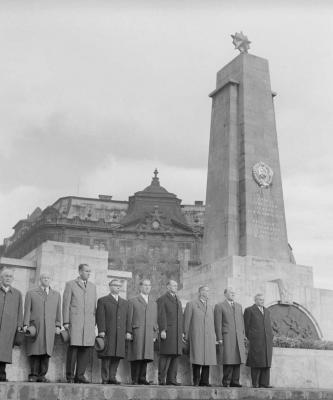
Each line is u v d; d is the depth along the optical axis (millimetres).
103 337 11906
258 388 12789
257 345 13734
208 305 13500
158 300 12961
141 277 80562
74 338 11648
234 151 23531
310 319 20734
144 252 81812
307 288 21000
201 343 13070
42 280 11938
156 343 13297
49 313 11633
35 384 10047
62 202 85188
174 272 81125
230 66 25641
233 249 22062
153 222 83188
